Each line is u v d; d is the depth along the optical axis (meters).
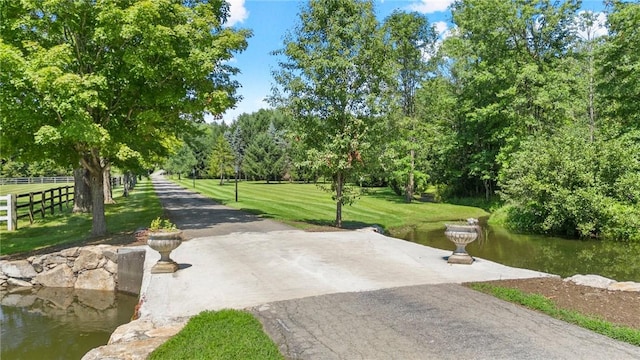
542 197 20.06
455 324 6.05
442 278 8.76
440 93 35.41
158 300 7.30
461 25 31.78
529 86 28.75
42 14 12.77
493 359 4.94
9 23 12.27
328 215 23.98
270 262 10.28
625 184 18.25
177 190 45.91
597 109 26.97
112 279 11.66
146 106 14.70
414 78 36.94
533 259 14.38
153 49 12.83
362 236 14.34
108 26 12.30
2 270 11.91
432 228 22.75
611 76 24.88
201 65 14.03
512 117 28.14
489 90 30.64
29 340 8.01
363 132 16.14
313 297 7.37
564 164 19.12
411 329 5.87
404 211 29.22
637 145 19.83
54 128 11.67
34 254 12.69
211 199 31.86
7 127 12.66
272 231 15.37
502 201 30.52
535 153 20.64
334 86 16.27
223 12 17.59
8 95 11.95
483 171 31.89
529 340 5.49
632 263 13.67
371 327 5.95
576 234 19.67
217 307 6.90
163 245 9.07
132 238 13.55
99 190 14.94
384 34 17.02
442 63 36.94
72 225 18.78
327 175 17.66
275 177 74.31
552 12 29.02
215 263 10.15
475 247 16.83
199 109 15.20
